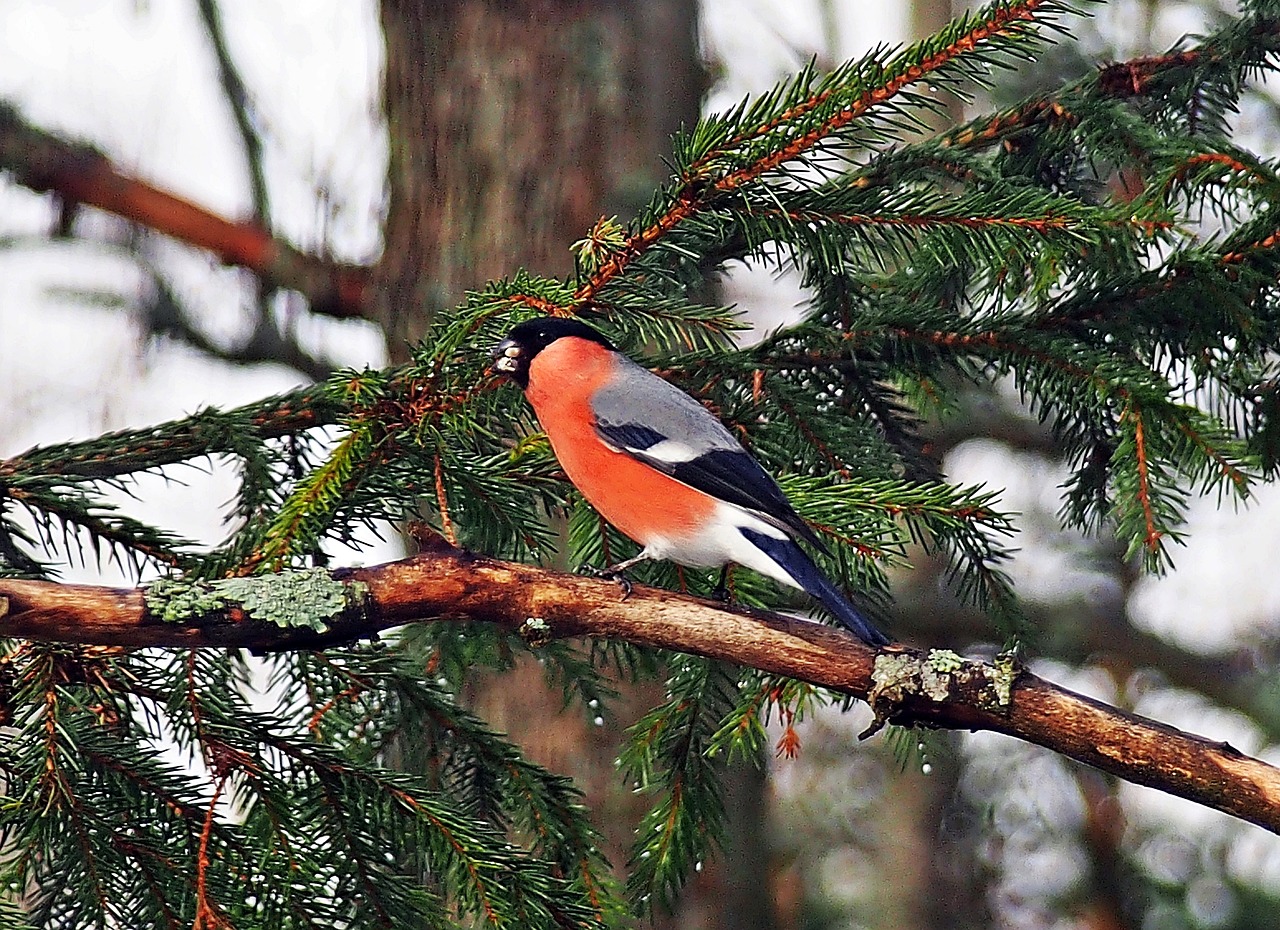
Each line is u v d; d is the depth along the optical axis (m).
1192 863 15.46
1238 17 9.25
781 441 8.18
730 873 11.48
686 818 7.43
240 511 7.55
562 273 11.76
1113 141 8.18
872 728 6.27
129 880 6.00
